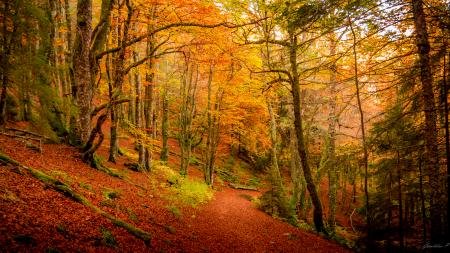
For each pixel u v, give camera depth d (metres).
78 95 12.02
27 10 9.95
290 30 8.29
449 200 6.28
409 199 10.28
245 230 12.48
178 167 24.14
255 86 17.06
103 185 9.83
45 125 12.12
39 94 11.45
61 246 4.76
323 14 6.89
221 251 8.95
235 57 15.09
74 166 10.29
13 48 9.85
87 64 11.91
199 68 23.39
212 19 12.77
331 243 12.33
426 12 8.03
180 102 24.64
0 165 6.56
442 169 8.81
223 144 30.52
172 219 10.23
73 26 22.41
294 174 19.80
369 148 7.98
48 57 13.56
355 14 6.71
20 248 4.09
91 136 11.34
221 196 21.11
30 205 5.52
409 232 10.20
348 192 30.86
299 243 11.66
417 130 8.04
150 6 11.38
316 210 13.41
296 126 12.63
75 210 6.37
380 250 9.80
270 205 17.72
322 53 13.52
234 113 23.00
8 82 10.37
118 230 6.64
